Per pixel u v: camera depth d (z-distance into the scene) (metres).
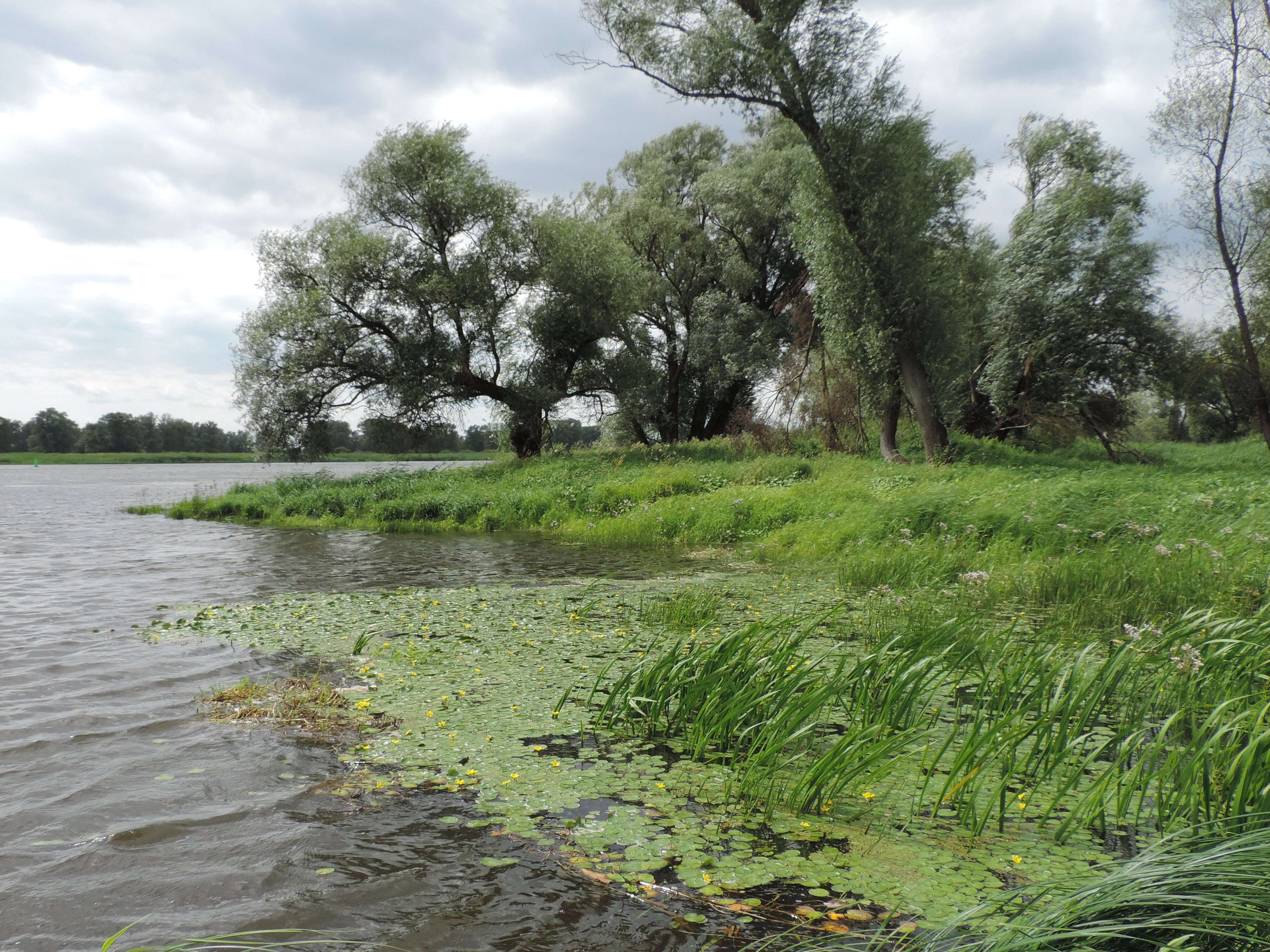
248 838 3.19
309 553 13.34
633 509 16.36
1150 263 24.02
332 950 2.42
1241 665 4.25
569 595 8.89
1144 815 3.30
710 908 2.68
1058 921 2.13
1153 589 6.70
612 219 31.89
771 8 18.61
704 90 19.59
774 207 29.72
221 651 6.34
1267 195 20.36
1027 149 27.53
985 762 3.62
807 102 19.39
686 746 4.27
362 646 6.35
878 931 2.47
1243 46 19.69
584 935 2.52
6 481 47.84
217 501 22.17
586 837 3.21
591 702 5.05
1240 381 23.70
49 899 2.72
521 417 28.91
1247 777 2.79
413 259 26.52
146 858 3.02
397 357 25.48
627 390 29.77
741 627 6.73
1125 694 4.36
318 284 25.78
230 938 2.47
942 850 3.06
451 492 19.88
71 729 4.48
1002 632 5.08
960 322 21.66
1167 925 2.01
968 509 11.27
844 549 11.12
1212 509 10.41
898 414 22.69
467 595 9.01
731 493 16.14
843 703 4.65
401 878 2.88
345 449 102.88
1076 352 24.70
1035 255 24.61
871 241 19.83
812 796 3.43
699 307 31.27
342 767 3.96
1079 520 10.00
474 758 4.09
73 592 9.45
